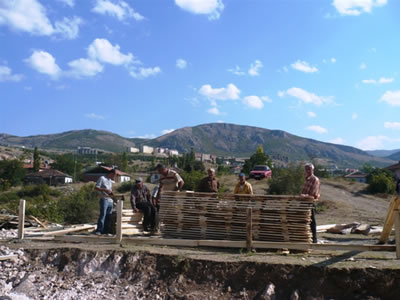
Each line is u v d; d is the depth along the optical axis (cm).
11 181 5641
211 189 1103
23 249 942
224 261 798
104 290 809
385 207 2422
